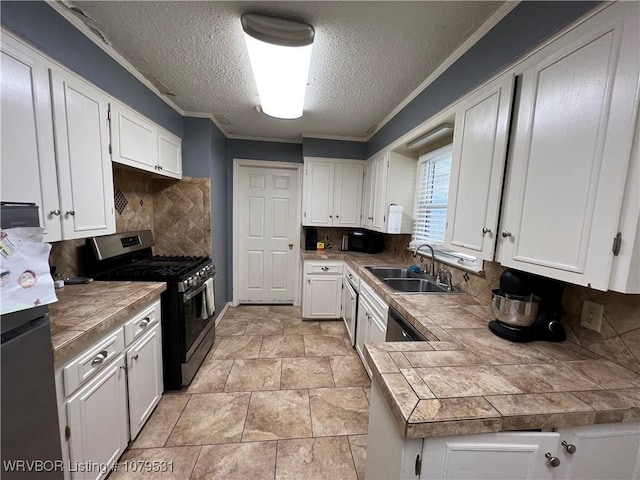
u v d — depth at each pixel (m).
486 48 1.35
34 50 1.18
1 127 1.05
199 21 1.40
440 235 2.28
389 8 1.26
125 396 1.46
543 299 1.16
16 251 0.77
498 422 0.73
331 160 3.43
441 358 1.01
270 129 3.25
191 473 1.42
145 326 1.66
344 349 2.74
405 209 2.74
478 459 0.76
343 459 1.53
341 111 2.56
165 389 2.04
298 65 1.57
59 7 1.30
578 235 0.85
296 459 1.52
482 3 1.21
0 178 1.06
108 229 1.72
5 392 0.75
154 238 2.87
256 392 2.07
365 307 2.34
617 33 0.74
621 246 0.75
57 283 1.63
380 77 1.90
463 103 1.48
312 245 3.63
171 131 2.54
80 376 1.11
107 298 1.50
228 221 3.71
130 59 1.78
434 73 1.81
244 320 3.40
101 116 1.62
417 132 2.08
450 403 0.77
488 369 0.94
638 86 0.70
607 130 0.77
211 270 2.59
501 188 1.18
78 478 1.12
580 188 0.85
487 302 1.63
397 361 0.98
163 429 1.70
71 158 1.40
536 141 1.01
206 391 2.06
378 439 0.95
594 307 1.06
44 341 0.87
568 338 1.16
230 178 3.65
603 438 0.80
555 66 0.94
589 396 0.81
